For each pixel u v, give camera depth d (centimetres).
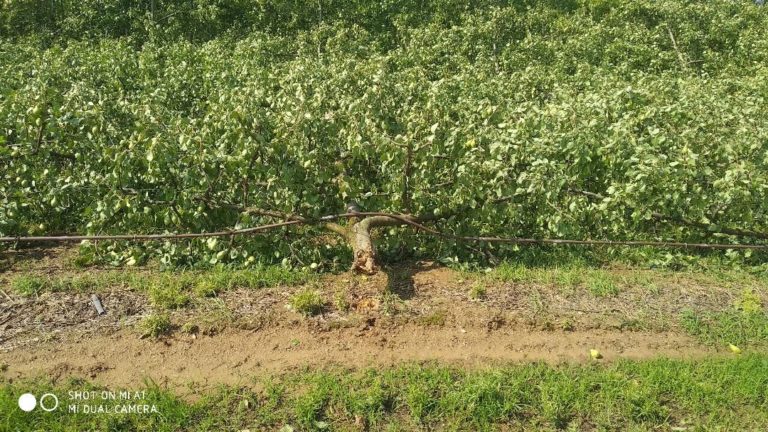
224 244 634
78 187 643
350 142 628
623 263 684
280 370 475
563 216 656
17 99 695
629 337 541
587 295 596
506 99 973
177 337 501
